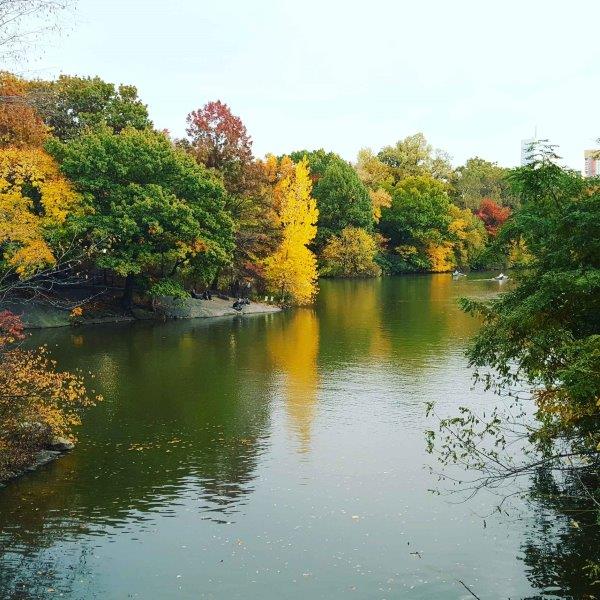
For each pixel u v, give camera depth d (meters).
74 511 12.25
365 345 29.86
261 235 46.34
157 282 39.78
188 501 12.67
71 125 42.69
